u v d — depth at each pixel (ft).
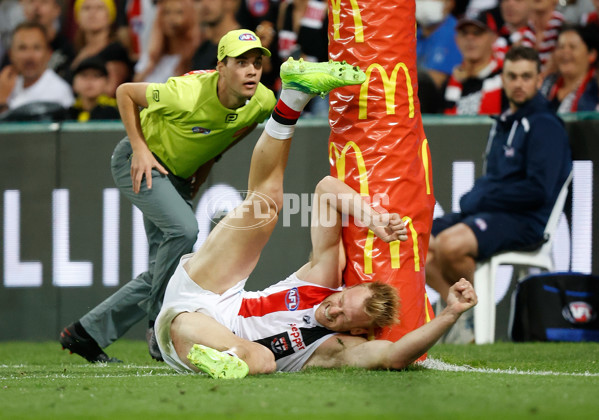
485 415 25.52
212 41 85.61
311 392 30.55
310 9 81.56
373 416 25.40
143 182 48.78
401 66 42.65
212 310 38.68
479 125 67.97
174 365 39.86
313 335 38.83
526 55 66.33
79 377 39.04
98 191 73.82
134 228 73.10
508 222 66.69
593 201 65.82
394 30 42.45
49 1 92.73
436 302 67.51
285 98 37.17
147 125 49.65
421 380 34.22
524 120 66.85
